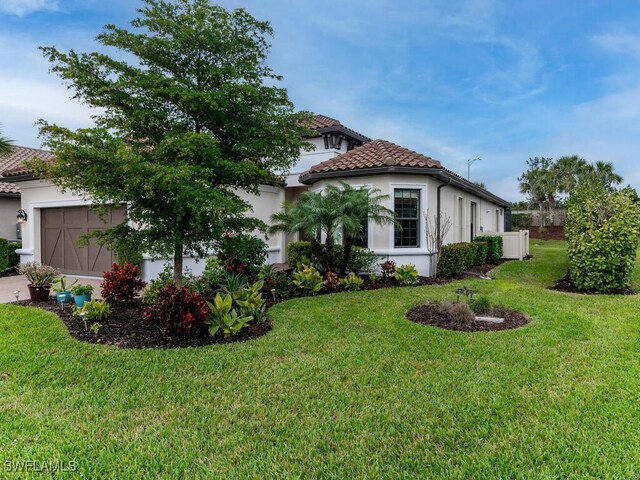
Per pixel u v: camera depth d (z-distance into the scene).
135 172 5.98
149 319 6.39
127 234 7.29
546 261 16.36
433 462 3.04
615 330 6.26
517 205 40.09
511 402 3.94
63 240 13.72
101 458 3.09
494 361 5.05
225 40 7.17
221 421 3.64
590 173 33.31
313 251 11.08
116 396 4.13
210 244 7.97
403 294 9.42
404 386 4.34
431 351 5.44
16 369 4.82
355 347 5.62
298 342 5.86
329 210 10.23
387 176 12.09
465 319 6.77
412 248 12.38
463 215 16.67
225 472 2.93
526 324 6.80
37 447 3.21
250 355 5.32
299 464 3.02
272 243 16.06
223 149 7.50
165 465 3.01
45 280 9.07
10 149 11.45
